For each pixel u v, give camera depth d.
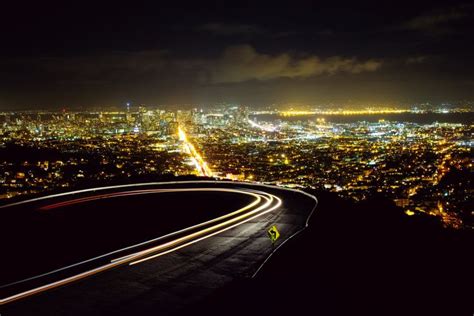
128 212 22.67
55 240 16.83
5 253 15.05
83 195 28.70
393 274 12.78
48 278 12.62
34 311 10.34
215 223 20.34
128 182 36.50
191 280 12.41
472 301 10.95
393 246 15.99
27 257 14.62
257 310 10.23
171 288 11.80
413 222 22.19
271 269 13.19
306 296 11.00
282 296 11.03
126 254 15.05
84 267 13.62
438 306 10.56
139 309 10.45
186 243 16.52
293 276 12.51
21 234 17.67
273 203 26.75
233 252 15.24
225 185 35.44
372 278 12.37
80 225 19.47
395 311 10.18
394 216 23.16
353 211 23.64
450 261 14.46
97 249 15.67
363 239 16.89
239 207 25.00
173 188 32.94
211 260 14.34
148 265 13.81
